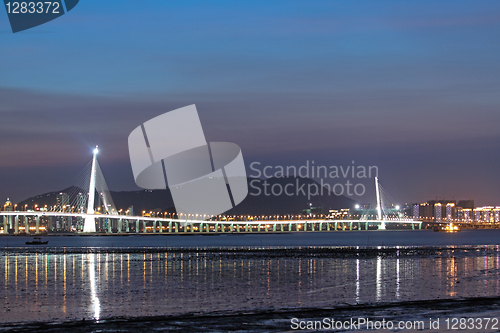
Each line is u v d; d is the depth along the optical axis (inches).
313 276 2503.7
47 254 4298.7
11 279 2439.7
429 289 2027.6
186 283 2262.6
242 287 2123.5
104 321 1412.4
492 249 4707.2
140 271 2783.0
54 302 1777.8
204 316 1451.8
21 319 1481.3
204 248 5221.5
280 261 3410.4
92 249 5098.4
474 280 2308.1
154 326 1341.0
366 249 4749.0
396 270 2773.1
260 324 1342.3
